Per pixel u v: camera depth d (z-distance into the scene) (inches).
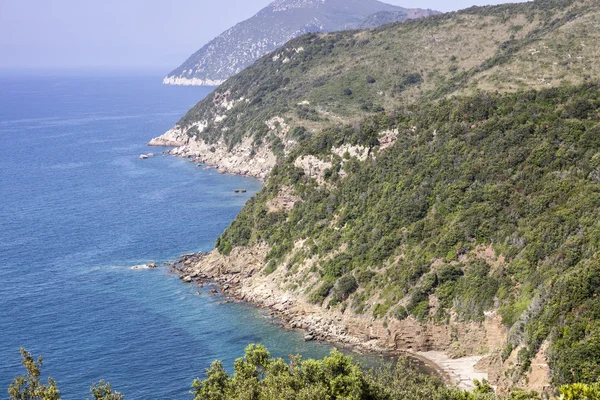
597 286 2719.0
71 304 3991.1
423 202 3993.6
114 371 3186.5
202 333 3654.0
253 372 2482.8
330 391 2293.3
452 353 3334.2
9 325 3659.0
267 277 4411.9
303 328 3750.0
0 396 2906.0
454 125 4320.9
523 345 2866.6
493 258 3489.2
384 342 3503.9
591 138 3690.9
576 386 1941.4
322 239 4338.1
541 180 3646.7
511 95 4453.7
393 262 3821.4
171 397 2957.7
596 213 3186.5
